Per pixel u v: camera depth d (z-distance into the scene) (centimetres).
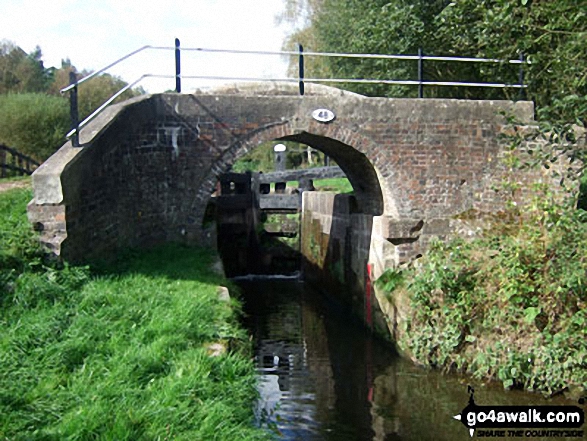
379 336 1173
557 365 838
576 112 639
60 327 550
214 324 648
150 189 1038
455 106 1127
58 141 2344
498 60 852
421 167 1125
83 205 802
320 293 1791
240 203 2139
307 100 1082
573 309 869
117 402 425
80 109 3089
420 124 1119
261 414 634
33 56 4819
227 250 2134
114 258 905
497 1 695
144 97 1030
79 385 448
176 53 1048
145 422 404
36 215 735
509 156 986
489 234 1102
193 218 1069
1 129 2295
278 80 1089
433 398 870
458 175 1134
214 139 1066
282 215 2272
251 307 1600
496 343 896
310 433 757
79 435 373
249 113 1071
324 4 2447
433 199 1131
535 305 888
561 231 908
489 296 941
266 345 1199
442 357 956
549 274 889
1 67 3744
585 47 662
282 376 999
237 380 529
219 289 794
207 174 1069
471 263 1005
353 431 766
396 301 1067
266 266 2200
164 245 1054
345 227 1484
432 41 1548
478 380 909
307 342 1222
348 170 1333
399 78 1650
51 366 477
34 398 422
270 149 3875
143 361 500
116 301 650
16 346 496
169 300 691
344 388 931
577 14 644
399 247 1126
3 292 613
